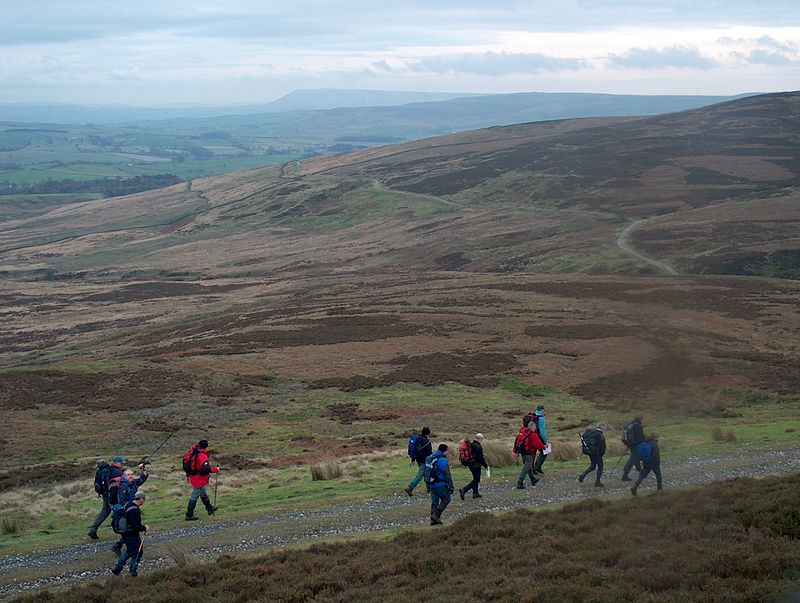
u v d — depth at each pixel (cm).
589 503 1817
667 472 2297
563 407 4344
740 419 3612
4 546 2070
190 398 4978
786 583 1198
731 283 9038
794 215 13688
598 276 10319
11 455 3738
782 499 1570
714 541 1420
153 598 1442
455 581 1378
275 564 1600
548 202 19062
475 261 13938
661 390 4456
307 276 14425
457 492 2269
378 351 6312
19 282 16400
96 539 2091
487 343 6438
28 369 5928
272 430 4122
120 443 3931
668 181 19225
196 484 2214
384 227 19550
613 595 1225
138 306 12469
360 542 1719
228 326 8594
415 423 4125
